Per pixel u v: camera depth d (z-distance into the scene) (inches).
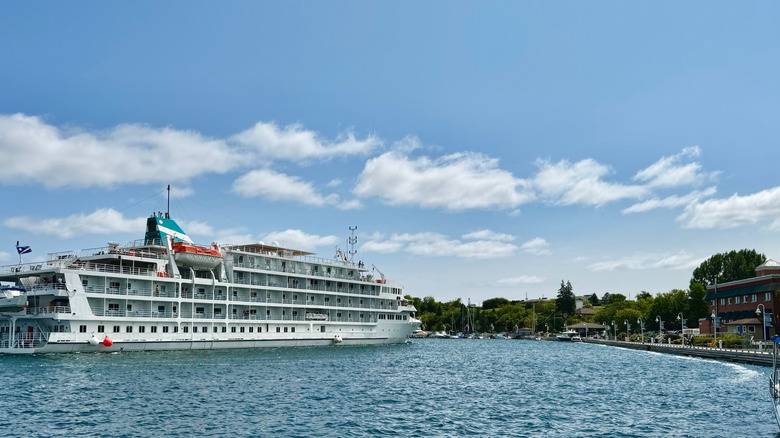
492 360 4350.4
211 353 3774.6
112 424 1708.9
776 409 1684.3
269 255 4436.5
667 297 7130.9
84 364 2977.4
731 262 6998.0
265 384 2512.3
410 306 5600.4
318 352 4234.7
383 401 2186.3
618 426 1775.3
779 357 3408.0
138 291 3634.4
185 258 3882.9
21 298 3321.9
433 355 4717.0
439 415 1932.8
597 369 3567.9
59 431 1620.3
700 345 5088.6
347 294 4913.9
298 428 1706.4
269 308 4382.4
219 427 1699.1
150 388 2315.5
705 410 2033.7
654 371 3376.0
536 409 2062.0
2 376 2554.1
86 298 3373.5
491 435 1653.5
